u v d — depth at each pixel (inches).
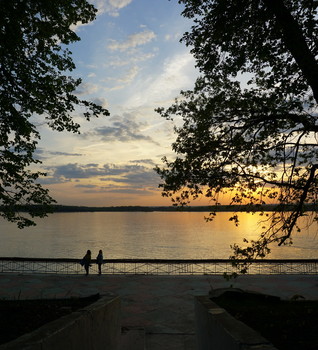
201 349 223.5
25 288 512.1
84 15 390.6
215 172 275.4
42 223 6722.4
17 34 331.6
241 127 279.1
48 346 139.3
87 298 256.5
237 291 288.4
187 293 483.8
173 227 5152.6
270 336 157.5
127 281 564.7
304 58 216.4
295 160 258.4
